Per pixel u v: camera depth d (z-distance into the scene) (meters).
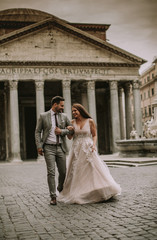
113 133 44.97
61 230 5.81
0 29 52.34
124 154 27.56
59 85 54.97
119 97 52.47
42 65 43.03
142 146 25.56
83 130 8.77
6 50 41.94
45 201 9.02
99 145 57.44
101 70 45.19
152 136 26.30
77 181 8.55
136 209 7.27
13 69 42.12
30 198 9.79
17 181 15.96
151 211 7.00
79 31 43.88
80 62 44.00
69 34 44.22
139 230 5.54
